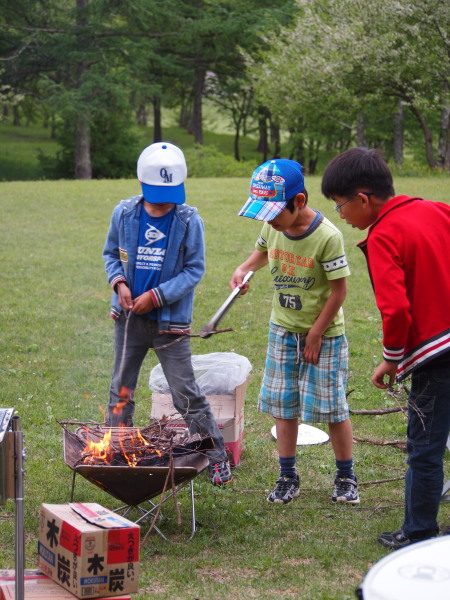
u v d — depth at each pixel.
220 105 54.47
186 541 3.54
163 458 3.65
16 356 6.79
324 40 26.44
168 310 3.96
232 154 54.00
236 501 4.03
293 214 3.74
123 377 4.10
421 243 3.23
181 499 4.02
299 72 27.05
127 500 3.57
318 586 3.11
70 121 37.03
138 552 2.71
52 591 2.71
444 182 20.61
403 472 4.45
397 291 3.16
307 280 3.84
